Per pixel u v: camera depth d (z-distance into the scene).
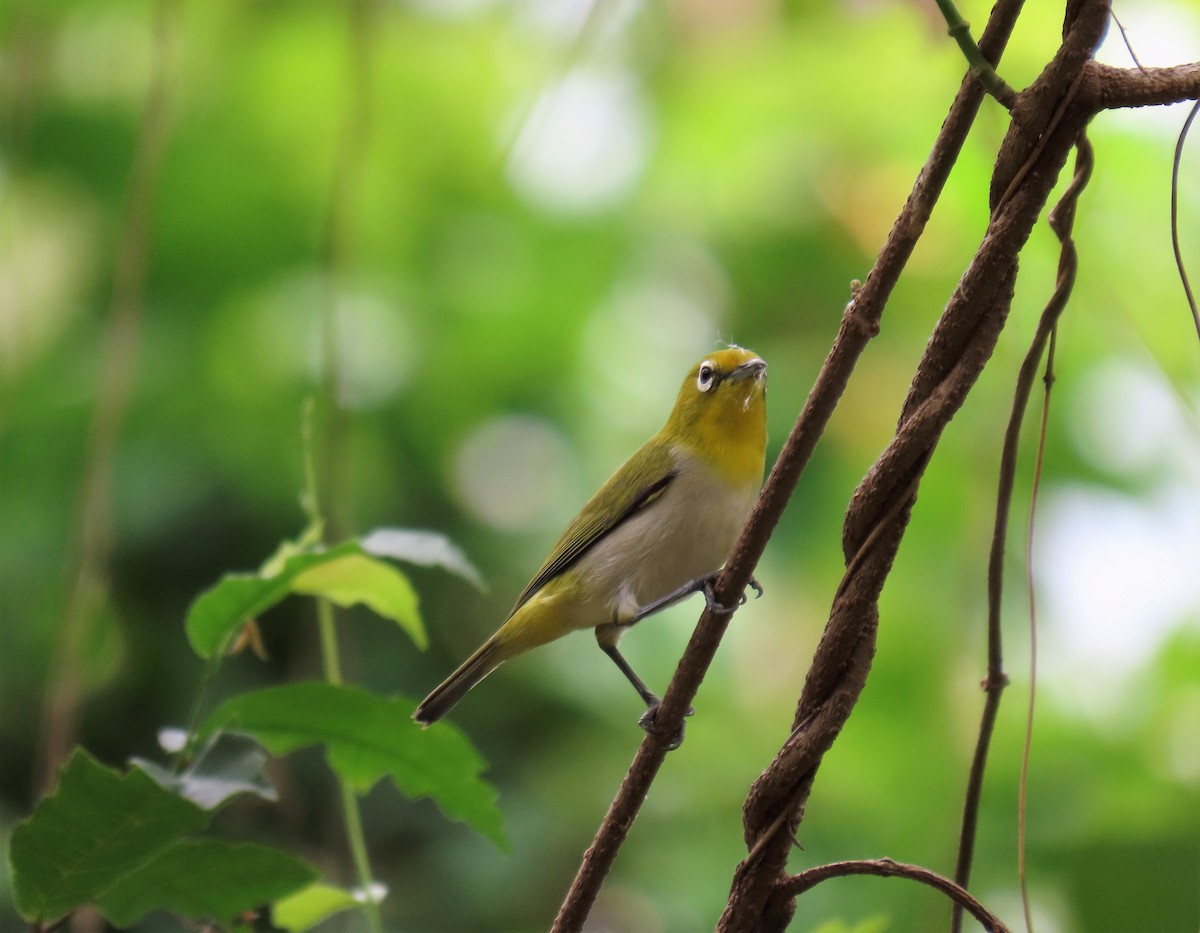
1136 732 9.68
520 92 12.03
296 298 11.28
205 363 11.09
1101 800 9.26
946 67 10.57
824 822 10.43
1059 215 4.63
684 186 12.64
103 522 6.54
